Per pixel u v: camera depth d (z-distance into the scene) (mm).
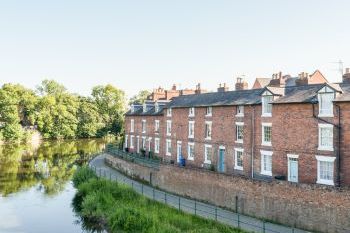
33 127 105250
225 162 38375
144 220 25688
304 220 24766
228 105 37656
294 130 30656
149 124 55500
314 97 29656
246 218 27703
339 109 27500
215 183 31578
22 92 102312
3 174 50781
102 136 116250
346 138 27094
